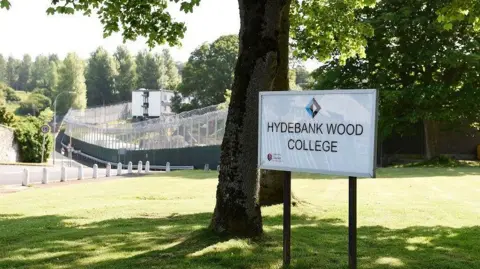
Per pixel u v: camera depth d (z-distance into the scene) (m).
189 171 33.22
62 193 18.34
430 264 7.41
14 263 7.32
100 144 71.06
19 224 10.98
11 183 24.59
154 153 54.28
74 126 87.25
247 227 8.24
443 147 50.16
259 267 6.95
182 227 9.85
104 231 9.61
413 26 38.19
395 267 7.22
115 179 27.55
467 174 27.09
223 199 8.34
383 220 11.19
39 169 37.06
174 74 168.00
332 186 19.67
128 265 7.10
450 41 38.97
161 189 19.20
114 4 12.83
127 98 163.75
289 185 6.91
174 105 97.00
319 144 6.39
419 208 13.10
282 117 6.79
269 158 6.96
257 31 8.16
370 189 18.62
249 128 8.19
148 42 13.50
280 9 8.29
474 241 9.01
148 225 10.38
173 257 7.40
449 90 38.12
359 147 5.98
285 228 6.96
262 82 8.17
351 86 42.28
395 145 50.53
